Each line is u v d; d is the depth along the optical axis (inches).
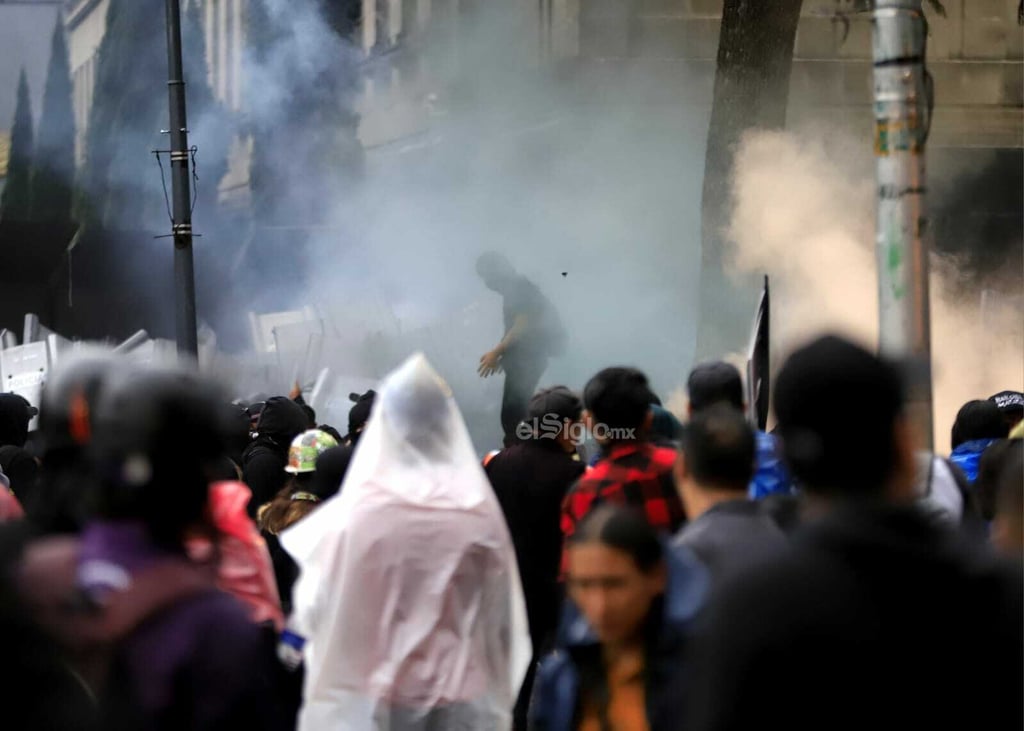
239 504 585.0
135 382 336.5
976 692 294.0
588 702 428.5
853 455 300.2
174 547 332.8
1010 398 913.5
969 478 775.7
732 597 292.5
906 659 287.7
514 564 622.8
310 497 789.2
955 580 294.8
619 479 624.4
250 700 322.3
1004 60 2536.9
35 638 339.9
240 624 326.6
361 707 590.6
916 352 697.6
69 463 394.3
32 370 2020.2
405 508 597.6
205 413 335.6
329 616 595.5
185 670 320.2
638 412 626.5
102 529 332.8
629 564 414.0
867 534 292.2
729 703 287.0
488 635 613.0
